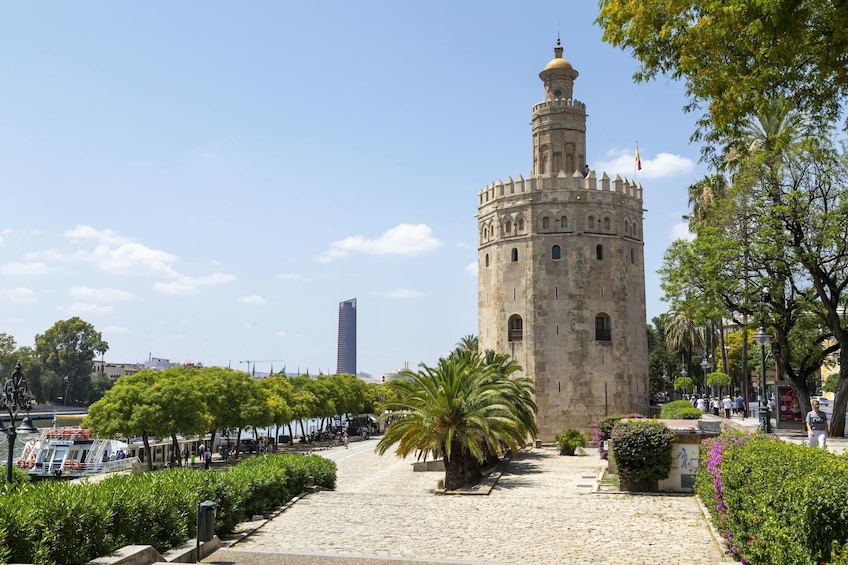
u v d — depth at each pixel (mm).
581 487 31688
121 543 14031
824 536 9086
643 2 15414
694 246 38750
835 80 15086
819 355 38344
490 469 43000
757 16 13414
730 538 15492
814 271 34656
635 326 62688
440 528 19234
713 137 17750
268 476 22484
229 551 15938
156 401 55688
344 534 18500
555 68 67312
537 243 61469
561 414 59281
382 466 57906
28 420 27938
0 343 139125
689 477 25188
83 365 157375
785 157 35156
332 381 103938
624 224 62969
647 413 62875
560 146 65750
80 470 57594
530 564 14961
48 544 12016
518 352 61500
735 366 90938
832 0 13133
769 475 11805
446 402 37344
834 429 34562
